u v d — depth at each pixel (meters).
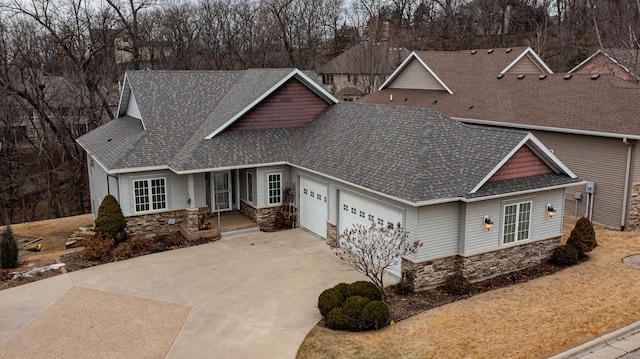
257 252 18.50
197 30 51.78
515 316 13.24
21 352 12.17
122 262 17.84
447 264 15.21
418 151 16.27
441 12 68.81
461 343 11.97
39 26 36.75
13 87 33.34
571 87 24.30
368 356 11.54
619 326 12.66
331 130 21.14
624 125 19.62
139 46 41.44
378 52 49.72
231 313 13.92
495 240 15.69
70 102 37.22
